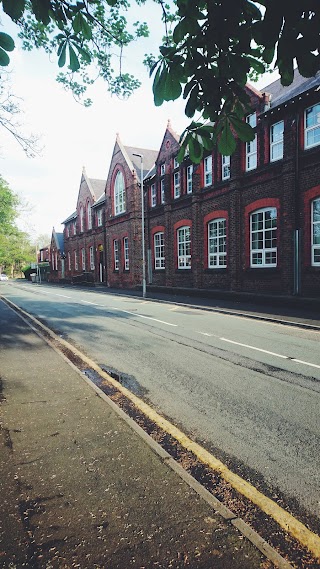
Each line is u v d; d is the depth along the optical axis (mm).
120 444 3439
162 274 24953
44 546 2152
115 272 31312
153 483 2803
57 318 12969
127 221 28453
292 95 14320
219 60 1979
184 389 5449
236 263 17156
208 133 2221
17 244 71625
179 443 3703
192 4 1846
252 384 5668
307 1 1501
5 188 37875
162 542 2184
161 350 7965
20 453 3275
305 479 3141
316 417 4445
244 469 3287
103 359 7227
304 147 13836
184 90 2113
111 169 31500
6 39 2080
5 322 11852
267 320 11992
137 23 4273
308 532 2400
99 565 2010
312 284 13641
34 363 6527
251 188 16438
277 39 1636
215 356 7418
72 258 46500
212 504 2541
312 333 9859
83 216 41562
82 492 2693
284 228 14547
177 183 22766
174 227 22750
